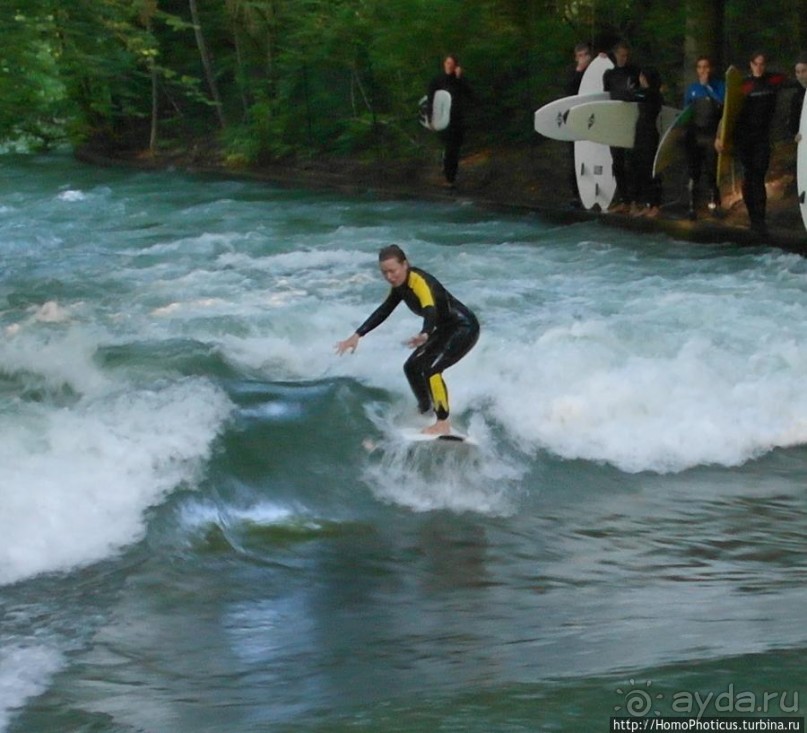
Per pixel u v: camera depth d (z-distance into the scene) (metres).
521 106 22.83
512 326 11.95
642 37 22.56
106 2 27.02
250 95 28.69
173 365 10.62
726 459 9.41
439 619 6.74
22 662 6.34
